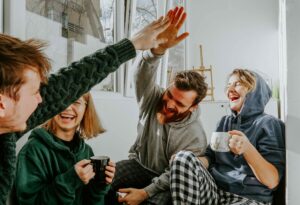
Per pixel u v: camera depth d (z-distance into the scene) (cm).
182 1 381
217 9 401
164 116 165
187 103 161
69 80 87
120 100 220
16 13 123
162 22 114
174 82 165
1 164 67
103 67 93
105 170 109
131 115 237
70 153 120
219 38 401
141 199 146
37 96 65
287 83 120
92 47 191
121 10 222
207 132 313
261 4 385
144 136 170
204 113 317
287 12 120
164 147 165
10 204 113
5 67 56
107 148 204
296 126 119
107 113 203
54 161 116
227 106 310
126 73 226
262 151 138
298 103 118
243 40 392
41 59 63
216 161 158
